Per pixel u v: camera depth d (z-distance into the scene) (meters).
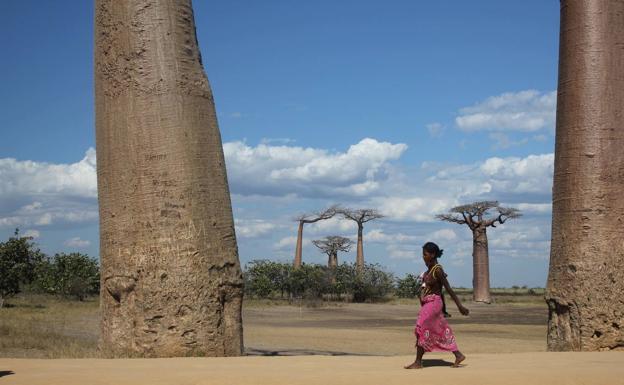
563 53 11.13
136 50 9.98
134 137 9.80
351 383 5.84
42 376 6.28
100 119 10.10
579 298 10.34
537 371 6.45
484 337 21.22
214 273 9.77
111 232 9.80
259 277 52.44
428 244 7.28
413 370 6.73
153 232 9.61
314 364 7.45
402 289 59.06
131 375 6.32
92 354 12.59
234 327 9.92
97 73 10.23
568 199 10.70
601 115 10.66
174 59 10.09
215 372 6.52
